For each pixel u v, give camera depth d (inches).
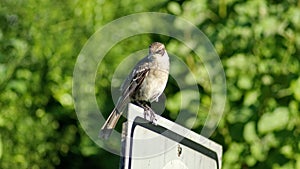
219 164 322.3
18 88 606.2
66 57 595.2
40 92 610.9
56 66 595.5
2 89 608.1
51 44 598.2
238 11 535.8
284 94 525.0
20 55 606.9
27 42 606.9
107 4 585.9
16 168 621.0
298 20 534.6
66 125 626.8
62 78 595.2
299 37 534.0
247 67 528.7
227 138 525.0
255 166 522.6
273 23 531.8
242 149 521.7
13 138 617.3
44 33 601.3
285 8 537.6
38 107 614.2
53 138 626.8
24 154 621.6
